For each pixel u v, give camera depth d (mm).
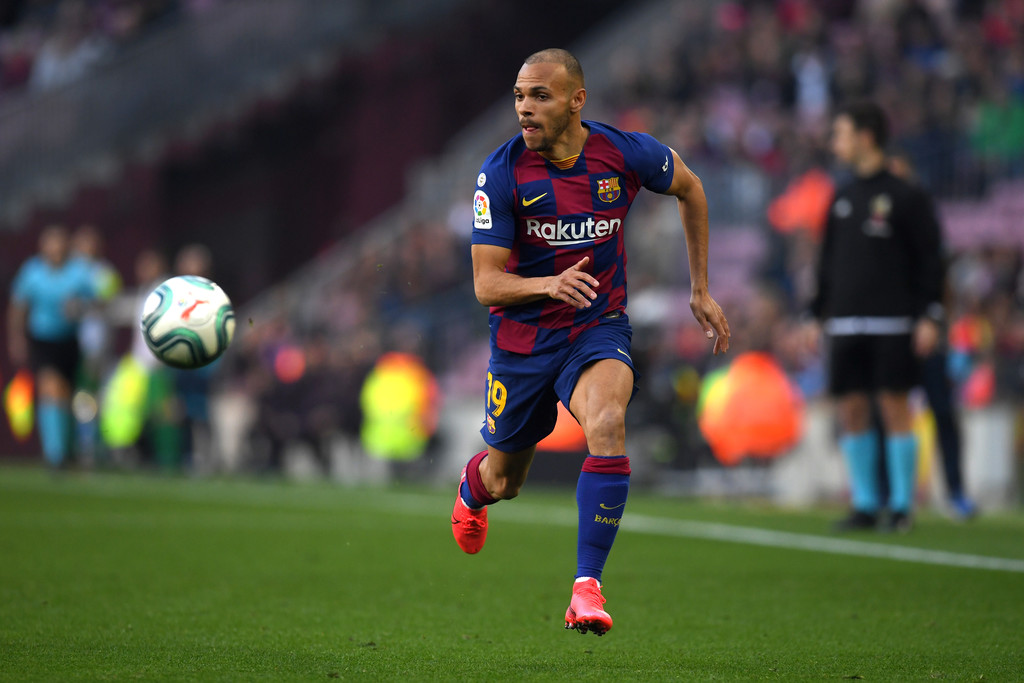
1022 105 61594
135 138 77875
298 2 84938
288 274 89750
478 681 13078
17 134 72938
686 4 81062
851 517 29781
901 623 17141
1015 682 13219
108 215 77375
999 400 43031
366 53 88250
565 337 15602
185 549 25609
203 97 80812
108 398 58531
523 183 15531
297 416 57312
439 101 91750
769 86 68875
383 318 64438
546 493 45344
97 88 76375
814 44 69125
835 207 29047
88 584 20500
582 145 15656
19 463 66438
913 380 28734
